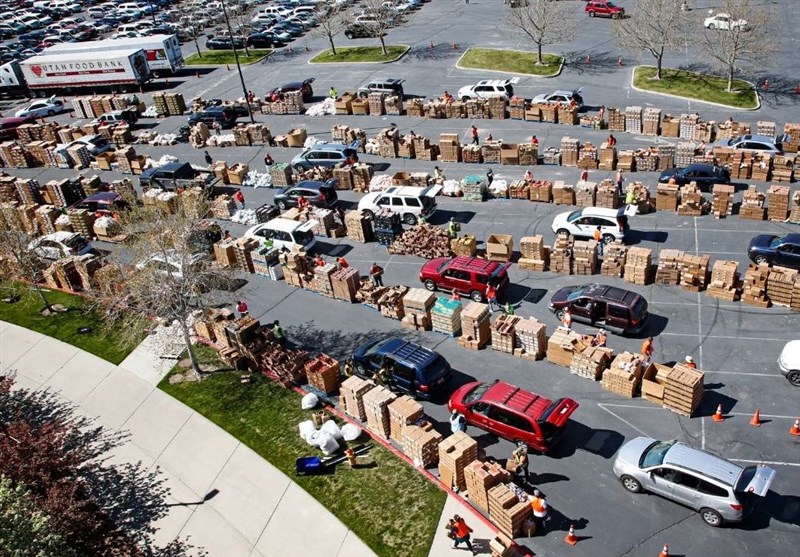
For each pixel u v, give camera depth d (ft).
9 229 116.47
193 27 288.92
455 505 71.67
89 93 243.60
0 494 61.26
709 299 99.76
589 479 72.79
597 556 64.28
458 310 98.48
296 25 286.25
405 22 275.59
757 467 65.26
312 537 71.36
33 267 120.06
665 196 124.57
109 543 74.08
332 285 110.83
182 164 156.66
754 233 115.44
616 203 127.24
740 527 65.57
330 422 82.84
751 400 80.64
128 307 102.27
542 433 74.02
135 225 106.73
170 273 92.89
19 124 213.66
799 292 93.04
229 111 195.42
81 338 111.14
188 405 92.94
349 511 73.36
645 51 209.36
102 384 99.86
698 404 80.02
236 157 174.60
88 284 122.21
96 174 177.78
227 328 98.58
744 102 168.14
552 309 99.96
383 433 81.87
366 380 88.22
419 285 111.86
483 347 96.02
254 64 250.78
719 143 142.51
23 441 79.10
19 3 383.04
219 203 143.23
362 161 163.32
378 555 67.82
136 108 212.23
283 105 197.26
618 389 83.76
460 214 133.90
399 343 89.30
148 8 349.00
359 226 126.82
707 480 64.59
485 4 290.35
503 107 175.32
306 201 139.03
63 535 66.64
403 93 201.16
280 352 95.81
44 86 241.35
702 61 196.03
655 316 97.50
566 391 85.56
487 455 76.84
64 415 94.68
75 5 374.02
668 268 102.78
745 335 91.45
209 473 81.76
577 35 233.55
